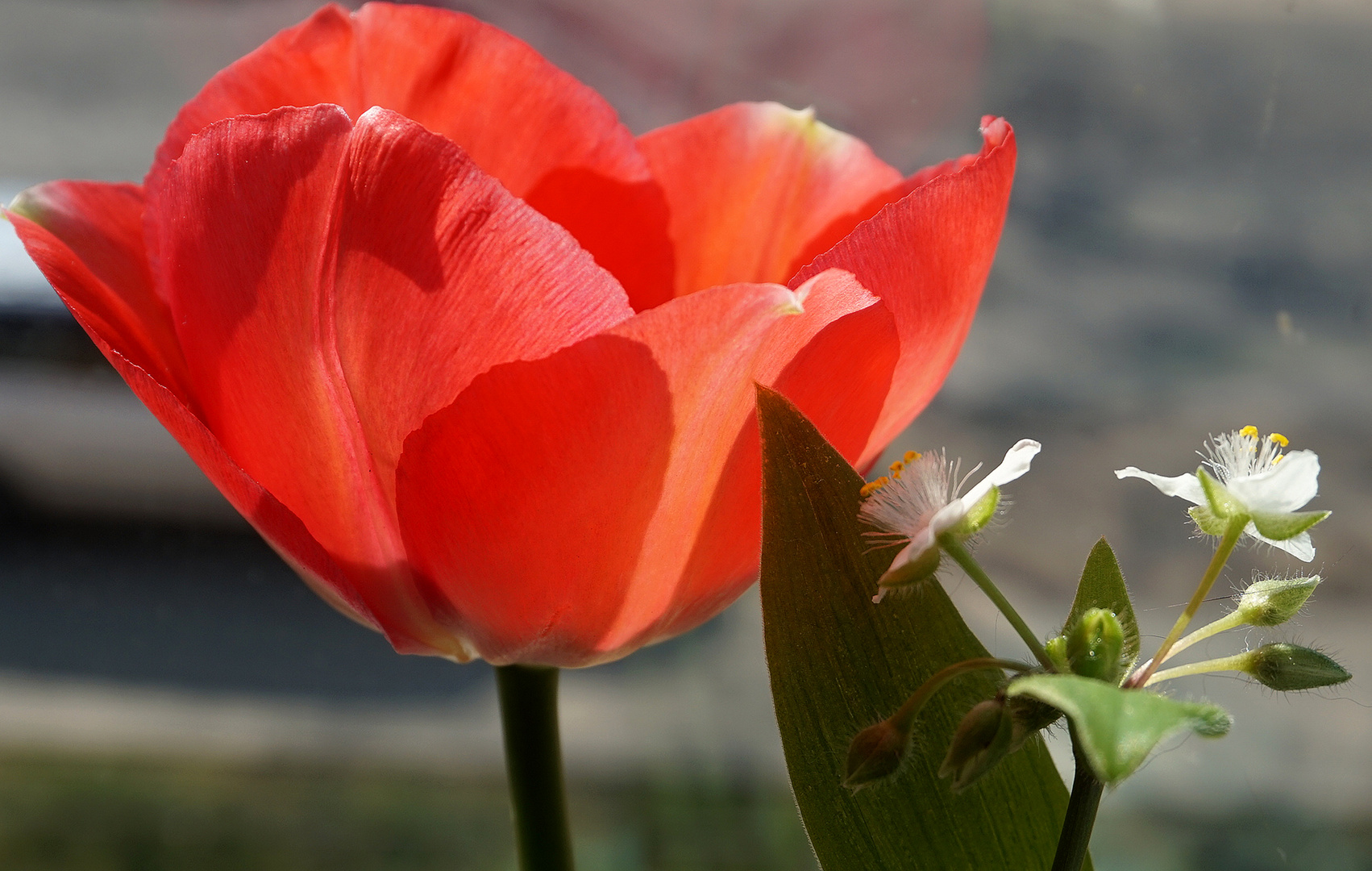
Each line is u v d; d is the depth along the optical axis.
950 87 0.52
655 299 0.34
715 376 0.27
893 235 0.28
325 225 0.27
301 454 0.28
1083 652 0.26
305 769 0.66
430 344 0.27
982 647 0.28
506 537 0.28
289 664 0.71
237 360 0.28
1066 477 0.52
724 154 0.33
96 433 0.64
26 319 0.56
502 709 0.30
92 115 0.74
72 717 0.66
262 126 0.28
